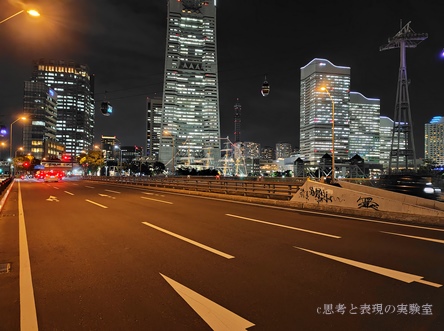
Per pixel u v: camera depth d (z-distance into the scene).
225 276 5.79
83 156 108.25
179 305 4.58
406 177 51.53
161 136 193.00
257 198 19.83
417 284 5.31
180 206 17.50
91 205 18.39
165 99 195.50
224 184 24.91
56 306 4.63
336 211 14.62
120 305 4.62
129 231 10.33
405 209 12.20
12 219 13.48
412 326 3.97
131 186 41.81
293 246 8.00
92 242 8.84
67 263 6.84
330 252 7.37
